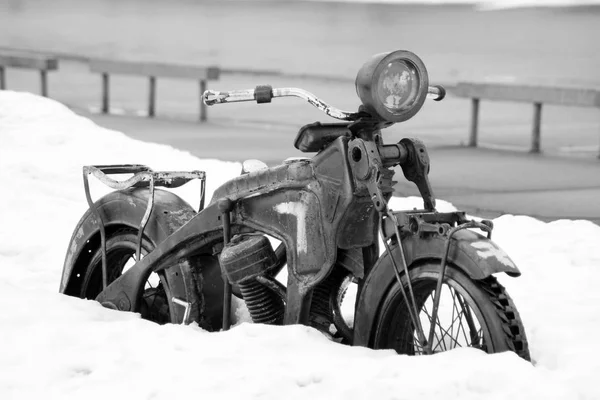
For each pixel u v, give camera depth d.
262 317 8.70
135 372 7.58
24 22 99.19
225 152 25.56
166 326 8.55
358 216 8.20
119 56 63.41
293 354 7.71
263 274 8.61
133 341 8.18
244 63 58.50
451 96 43.41
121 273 10.34
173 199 9.68
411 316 7.75
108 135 20.92
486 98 27.59
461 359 7.23
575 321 9.96
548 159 25.23
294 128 31.92
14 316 8.88
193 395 7.05
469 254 7.43
